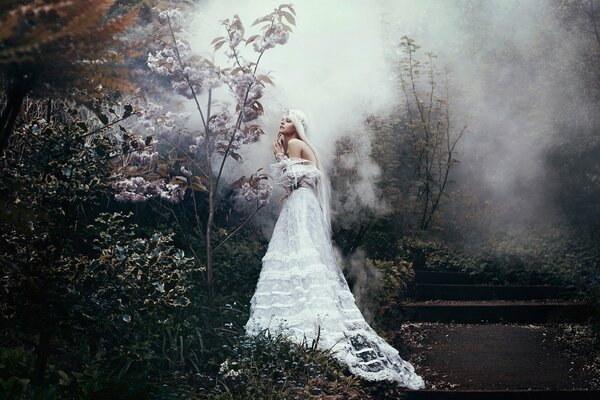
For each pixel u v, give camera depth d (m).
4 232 3.85
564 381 5.58
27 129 4.07
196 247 6.35
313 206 5.74
